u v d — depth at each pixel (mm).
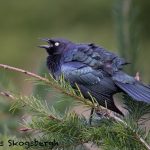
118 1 12914
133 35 12867
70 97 9375
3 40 35969
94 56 10945
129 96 10305
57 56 12039
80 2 37500
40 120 9430
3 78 10078
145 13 35750
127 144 9047
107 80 10680
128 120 9219
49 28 37125
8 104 11180
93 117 9812
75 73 10898
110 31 36031
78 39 35969
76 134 9398
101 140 9281
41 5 37531
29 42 36094
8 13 37250
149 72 13867
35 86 11055
